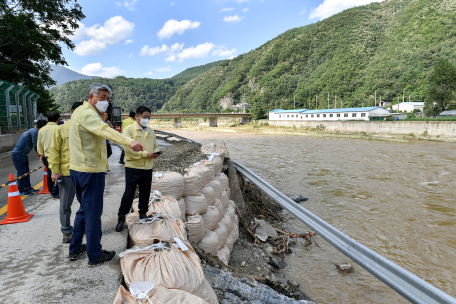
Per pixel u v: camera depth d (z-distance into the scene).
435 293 2.01
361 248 2.84
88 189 2.50
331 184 13.54
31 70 20.34
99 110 2.61
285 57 191.62
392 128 42.53
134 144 2.29
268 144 36.62
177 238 2.44
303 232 7.70
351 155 24.77
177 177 4.12
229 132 64.44
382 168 17.97
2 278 2.46
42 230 3.64
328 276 5.57
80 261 2.77
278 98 152.75
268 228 7.36
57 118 5.02
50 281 2.41
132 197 3.38
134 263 2.12
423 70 106.75
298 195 11.58
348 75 131.12
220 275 3.16
